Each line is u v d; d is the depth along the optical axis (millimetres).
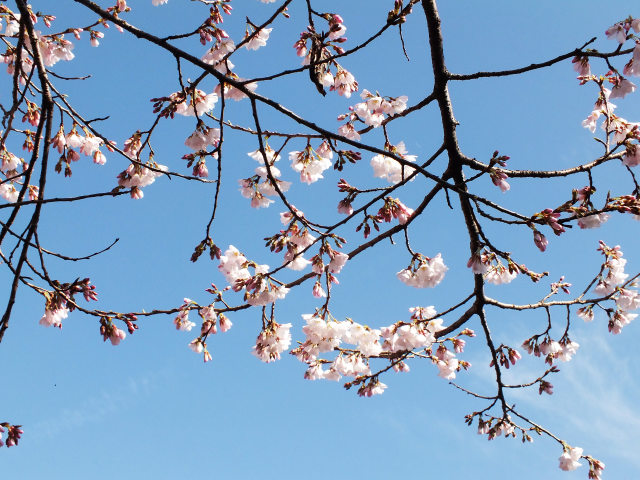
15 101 3223
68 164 3875
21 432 3801
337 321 5324
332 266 4430
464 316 6164
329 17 3672
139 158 3711
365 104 4641
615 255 5844
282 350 5348
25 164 4734
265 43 4090
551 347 6516
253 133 4520
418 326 5773
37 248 3158
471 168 4625
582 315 6309
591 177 4262
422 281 4801
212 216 3562
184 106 3795
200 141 3584
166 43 3141
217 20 3791
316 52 3689
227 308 5461
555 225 3523
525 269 4371
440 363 6531
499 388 6762
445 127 4547
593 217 4094
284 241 4387
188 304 5508
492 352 6402
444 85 4410
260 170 4477
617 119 4832
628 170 4332
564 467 6898
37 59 3162
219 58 3801
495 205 3531
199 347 5453
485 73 4160
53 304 3828
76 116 3322
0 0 3879
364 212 4438
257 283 4430
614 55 3531
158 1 4176
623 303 5824
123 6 4359
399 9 2965
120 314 3848
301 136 4477
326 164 4590
